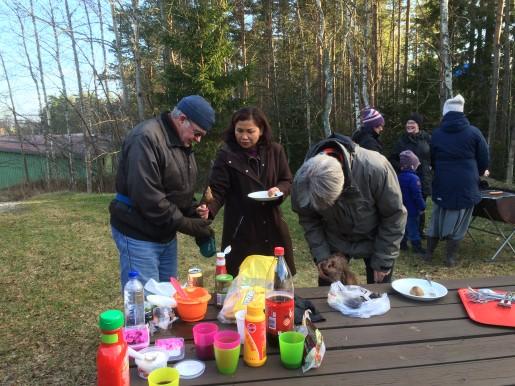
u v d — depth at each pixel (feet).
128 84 57.82
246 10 65.51
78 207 26.84
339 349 5.40
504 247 17.58
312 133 59.62
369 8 47.47
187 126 7.92
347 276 7.80
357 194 7.58
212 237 9.13
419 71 48.55
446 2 31.99
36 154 72.59
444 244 18.31
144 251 8.04
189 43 36.24
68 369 9.21
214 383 4.67
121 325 4.29
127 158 7.75
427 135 18.06
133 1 43.50
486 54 52.75
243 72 37.93
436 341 5.59
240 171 9.39
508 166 41.55
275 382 4.68
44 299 12.89
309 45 59.16
